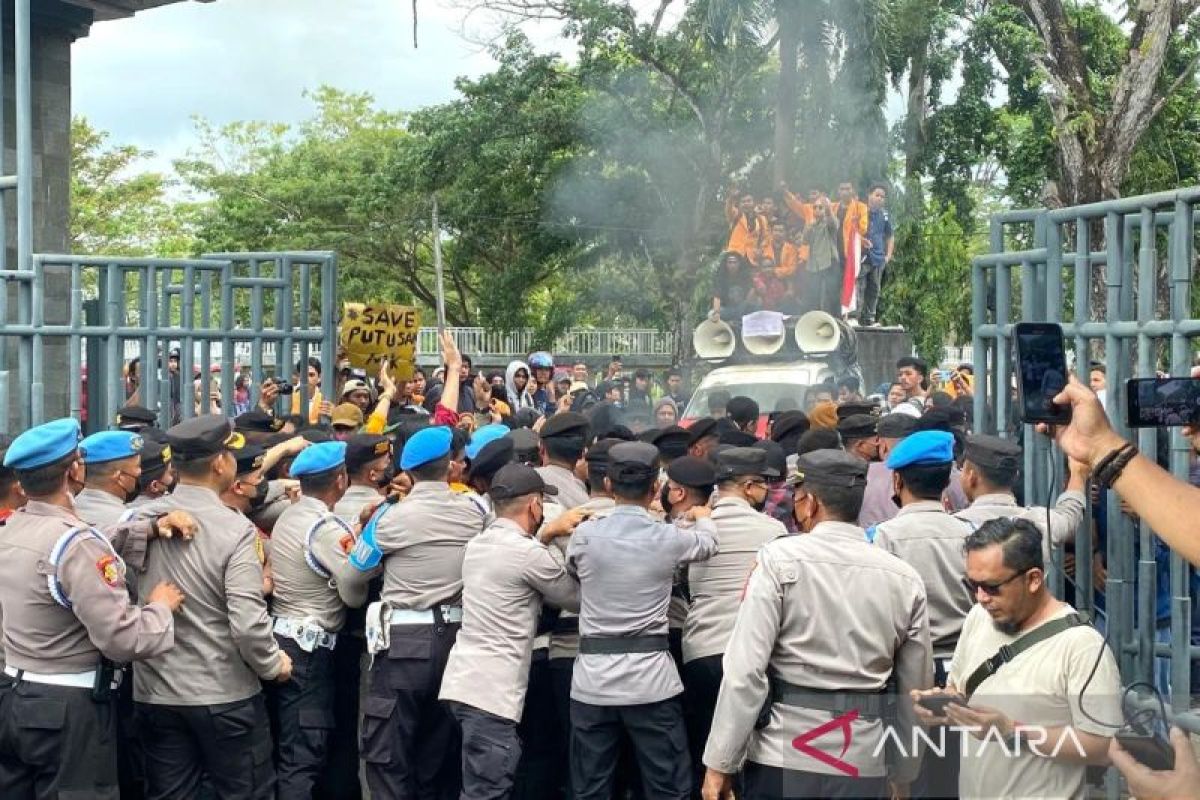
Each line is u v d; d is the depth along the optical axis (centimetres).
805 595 437
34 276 772
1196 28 2450
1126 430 490
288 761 609
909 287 2683
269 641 546
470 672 552
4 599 494
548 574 553
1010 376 573
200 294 853
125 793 608
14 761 502
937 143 2814
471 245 3388
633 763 587
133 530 534
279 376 901
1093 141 2039
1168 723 310
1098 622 573
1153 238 481
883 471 653
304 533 615
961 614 501
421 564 586
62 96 1178
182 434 547
